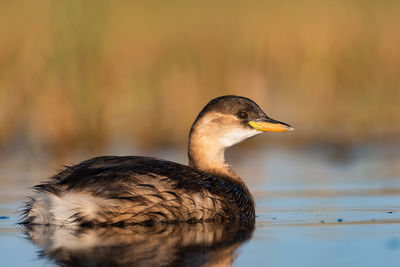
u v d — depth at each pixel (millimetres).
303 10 23938
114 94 19906
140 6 22969
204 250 7863
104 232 8859
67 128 17797
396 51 23109
